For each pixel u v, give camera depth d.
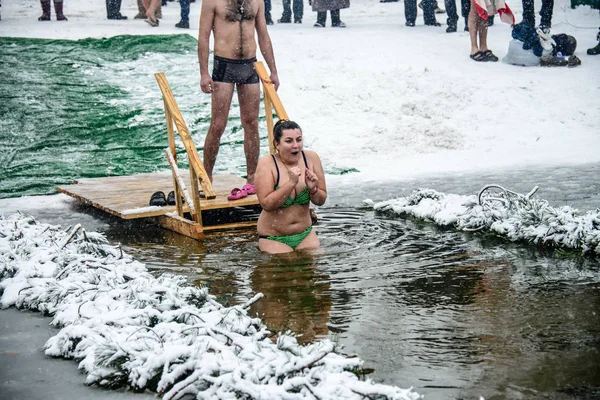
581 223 6.64
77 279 5.57
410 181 10.02
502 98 13.98
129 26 18.33
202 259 6.64
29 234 6.93
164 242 7.41
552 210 7.10
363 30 18.42
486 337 4.55
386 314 5.01
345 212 8.41
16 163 11.19
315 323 4.87
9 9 23.25
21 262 6.08
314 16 22.44
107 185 9.77
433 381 3.93
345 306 5.20
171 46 15.92
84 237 6.61
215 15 8.36
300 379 3.61
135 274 5.66
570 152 11.51
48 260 6.13
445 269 6.07
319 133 12.68
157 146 11.95
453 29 18.20
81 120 12.58
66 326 4.71
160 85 8.05
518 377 3.96
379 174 10.63
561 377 3.95
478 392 3.79
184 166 11.30
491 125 13.12
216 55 8.43
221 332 4.26
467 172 10.43
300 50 16.05
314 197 6.85
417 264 6.24
